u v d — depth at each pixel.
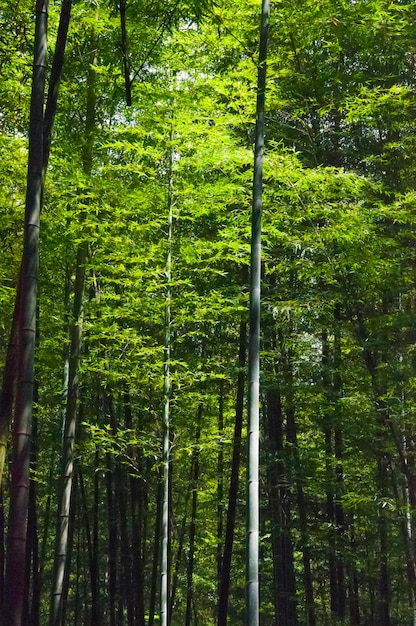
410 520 9.48
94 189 7.52
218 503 14.05
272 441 10.79
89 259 8.06
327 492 10.26
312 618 11.48
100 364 7.67
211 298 7.69
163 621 7.13
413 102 9.13
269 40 8.25
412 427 9.02
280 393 9.39
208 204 7.76
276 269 9.15
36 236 3.93
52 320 9.34
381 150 9.62
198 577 16.44
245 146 8.48
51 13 7.09
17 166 7.82
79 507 15.73
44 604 19.17
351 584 14.84
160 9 5.25
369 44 8.07
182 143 7.53
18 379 3.76
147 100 7.63
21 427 3.71
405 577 12.21
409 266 9.41
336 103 8.66
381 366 8.84
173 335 9.09
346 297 8.84
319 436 12.79
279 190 7.99
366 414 8.69
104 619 19.56
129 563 13.23
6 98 7.14
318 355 9.52
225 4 7.43
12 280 8.16
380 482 9.48
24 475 3.67
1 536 7.88
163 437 7.58
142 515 14.61
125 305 7.76
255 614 4.48
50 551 18.17
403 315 8.78
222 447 11.60
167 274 7.60
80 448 8.09
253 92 7.49
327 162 9.79
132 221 7.70
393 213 8.23
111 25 7.18
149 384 7.84
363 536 13.78
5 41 6.59
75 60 7.62
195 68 7.82
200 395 7.86
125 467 12.38
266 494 13.59
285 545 12.24
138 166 7.55
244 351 9.75
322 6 7.60
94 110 7.81
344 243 8.04
